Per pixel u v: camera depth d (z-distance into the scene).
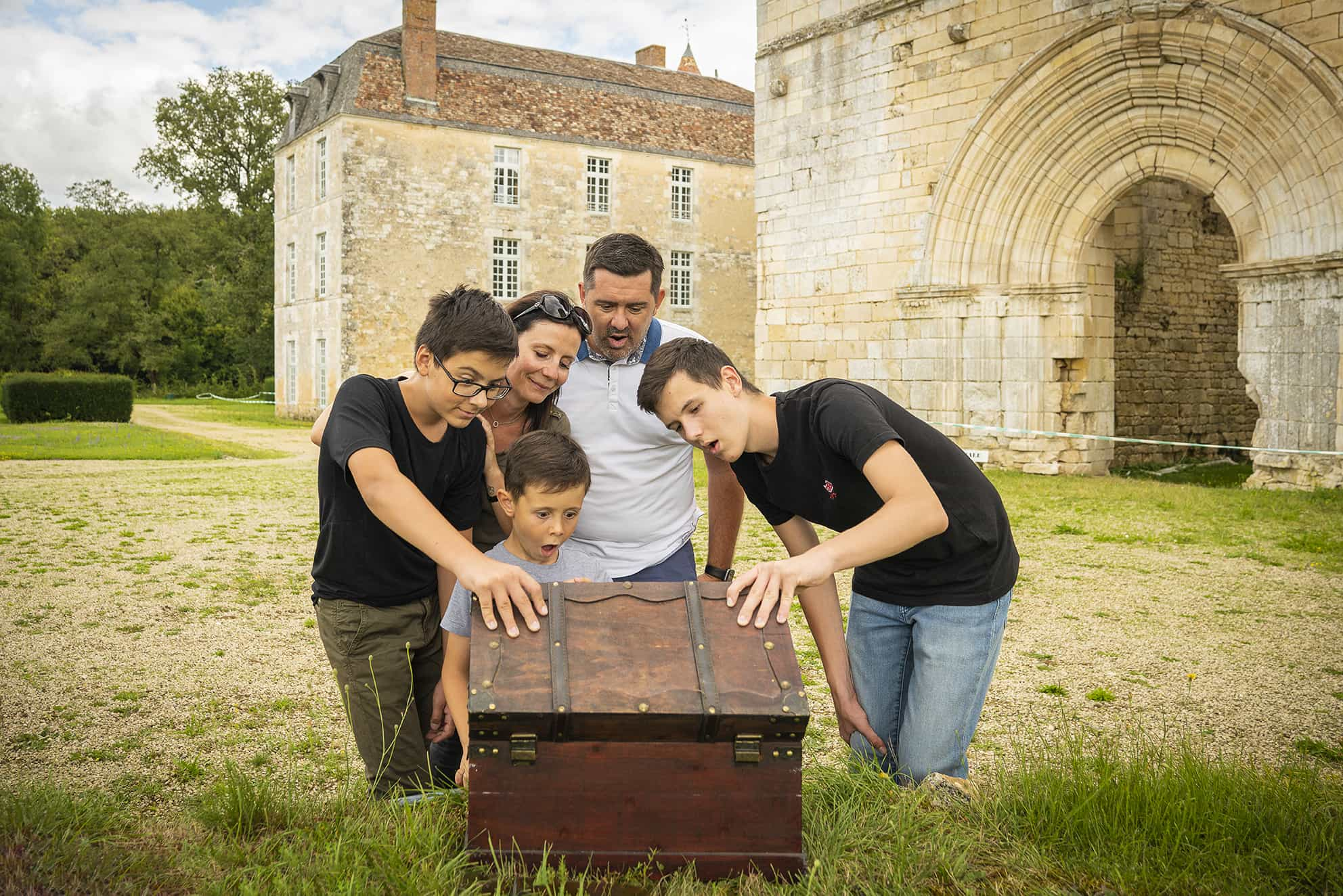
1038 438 17.11
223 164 50.34
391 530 2.96
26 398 30.91
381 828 2.78
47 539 9.94
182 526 11.03
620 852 2.41
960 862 2.65
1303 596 7.55
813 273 20.47
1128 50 15.31
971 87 17.42
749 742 2.40
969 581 3.27
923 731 3.32
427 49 31.33
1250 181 14.59
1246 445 22.62
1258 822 2.88
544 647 2.51
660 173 35.16
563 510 3.07
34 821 2.83
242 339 53.66
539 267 33.12
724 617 2.63
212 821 2.98
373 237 30.50
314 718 4.89
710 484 4.07
